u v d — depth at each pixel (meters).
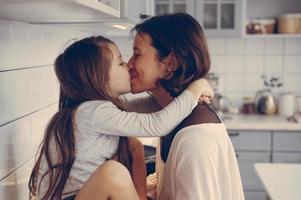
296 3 3.55
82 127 1.10
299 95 3.59
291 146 3.12
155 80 1.19
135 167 1.24
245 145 3.14
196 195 0.98
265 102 3.48
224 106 3.57
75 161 1.10
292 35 3.24
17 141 1.29
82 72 1.11
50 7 0.80
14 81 1.27
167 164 1.09
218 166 1.05
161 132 1.10
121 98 1.39
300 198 1.45
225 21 3.22
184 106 1.10
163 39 1.14
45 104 1.57
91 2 0.80
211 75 3.56
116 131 1.10
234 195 1.10
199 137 1.04
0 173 1.17
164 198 1.13
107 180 1.00
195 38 1.14
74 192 1.09
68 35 1.89
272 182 1.64
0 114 1.16
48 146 1.12
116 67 1.16
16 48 1.28
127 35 2.74
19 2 0.73
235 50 3.59
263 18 3.51
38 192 1.15
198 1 3.17
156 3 3.20
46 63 1.58
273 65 3.59
